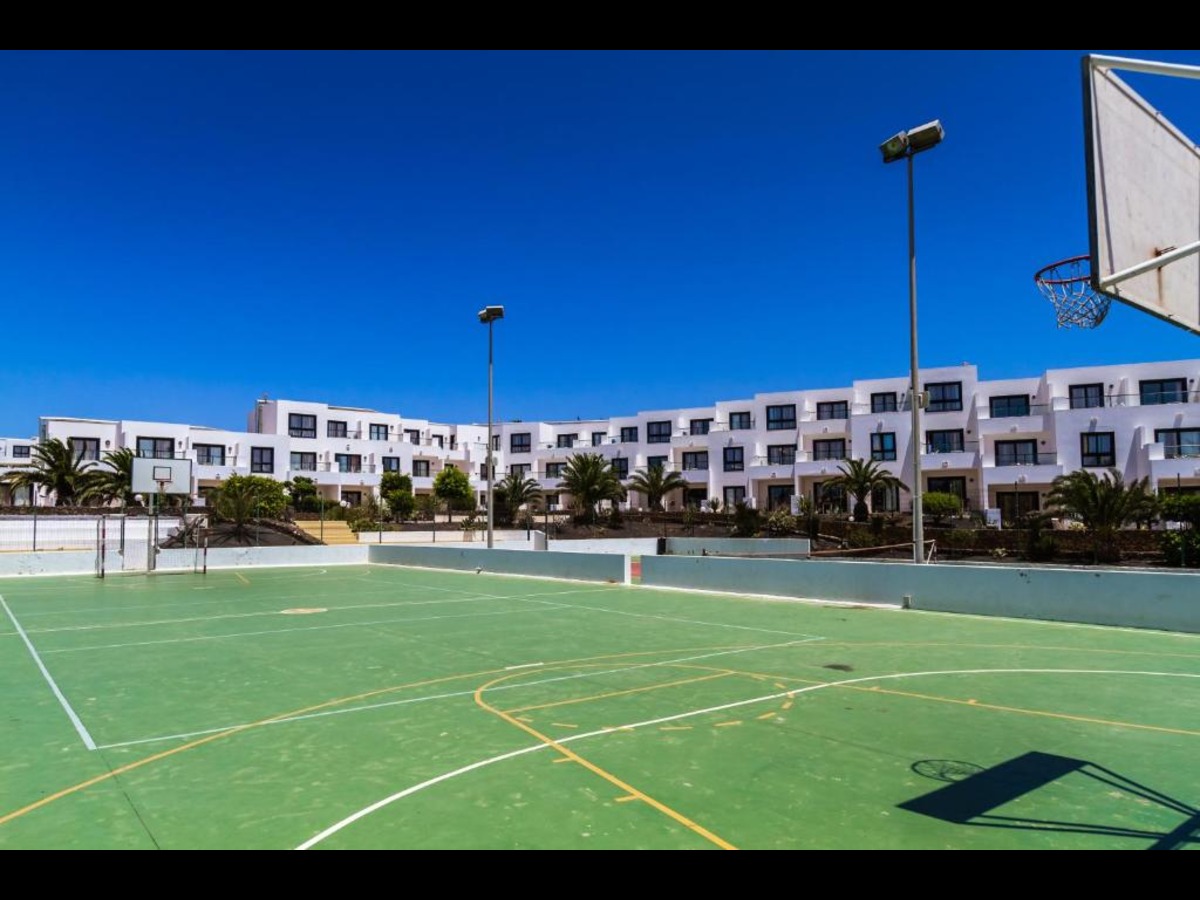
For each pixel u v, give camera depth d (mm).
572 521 49156
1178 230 4832
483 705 8242
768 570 19250
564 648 12008
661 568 22312
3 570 28297
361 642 12828
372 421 61781
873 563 17109
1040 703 8102
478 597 20344
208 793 5551
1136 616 13312
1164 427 39312
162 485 30453
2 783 5832
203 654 11773
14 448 57875
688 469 57219
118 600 20141
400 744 6770
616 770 5957
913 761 6125
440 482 57281
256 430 61656
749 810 5086
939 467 45562
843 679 9414
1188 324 4848
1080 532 31781
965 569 15539
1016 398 47094
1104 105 4391
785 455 53656
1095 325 7570
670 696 8570
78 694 9023
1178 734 6887
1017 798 5289
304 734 7148
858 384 52688
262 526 40344
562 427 68312
